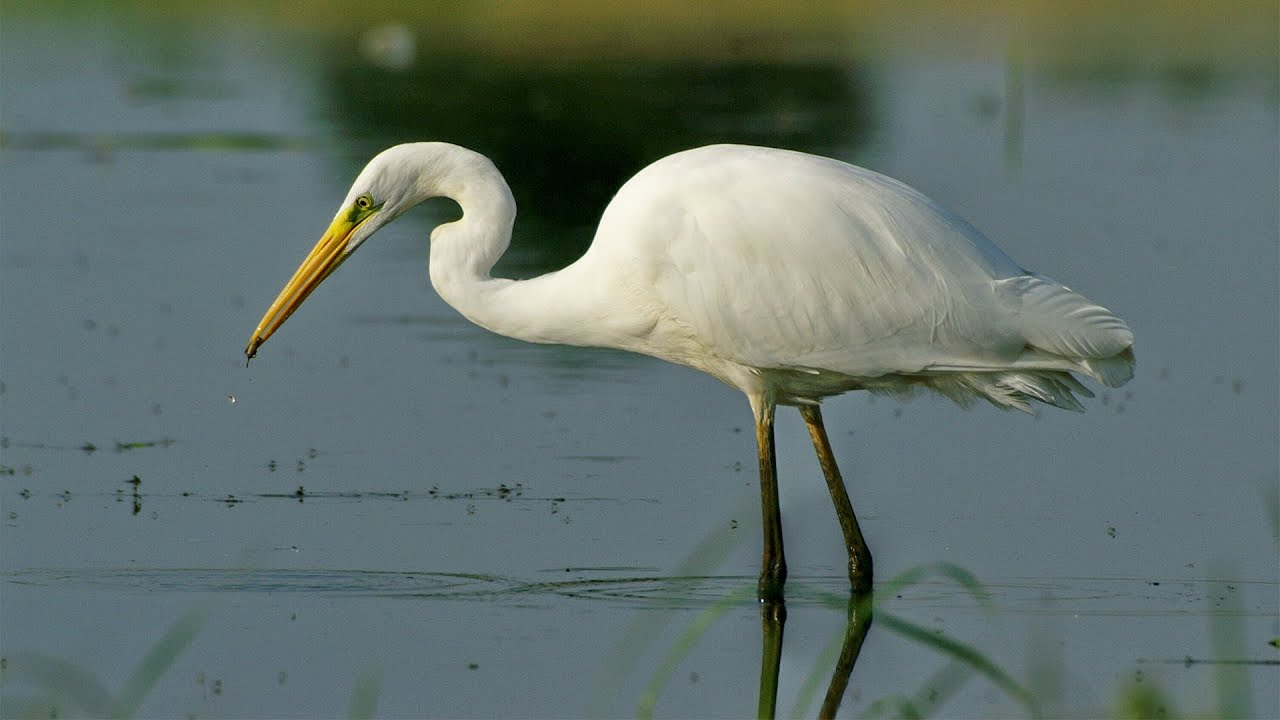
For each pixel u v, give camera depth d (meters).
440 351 17.23
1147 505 13.02
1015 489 13.49
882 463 14.23
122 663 9.96
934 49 38.59
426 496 13.02
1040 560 11.86
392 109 30.66
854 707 9.64
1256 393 15.75
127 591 11.09
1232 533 12.36
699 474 13.70
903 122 29.47
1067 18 43.41
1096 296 18.61
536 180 25.08
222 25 43.91
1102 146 27.34
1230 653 10.06
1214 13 44.31
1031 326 10.66
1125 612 10.83
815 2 45.53
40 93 32.94
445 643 10.30
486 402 15.57
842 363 10.95
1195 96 32.62
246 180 24.81
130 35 41.91
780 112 30.34
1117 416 15.31
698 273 10.92
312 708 9.41
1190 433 14.77
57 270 19.61
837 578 11.70
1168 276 19.34
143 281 19.23
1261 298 18.53
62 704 9.34
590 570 11.56
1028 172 25.28
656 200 11.04
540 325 11.54
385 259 21.03
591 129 28.62
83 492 13.00
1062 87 33.72
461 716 9.34
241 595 11.04
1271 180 24.47
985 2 45.50
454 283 11.57
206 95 32.75
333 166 25.78
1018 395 11.20
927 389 11.57
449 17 44.47
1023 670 9.95
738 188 10.91
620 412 15.38
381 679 9.79
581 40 40.28
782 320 10.85
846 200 10.84
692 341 11.33
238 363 16.52
